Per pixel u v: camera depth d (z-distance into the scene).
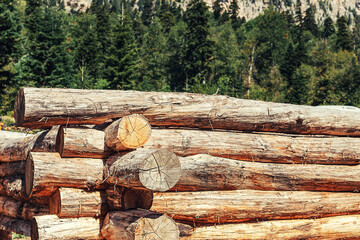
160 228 3.99
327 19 133.38
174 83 76.69
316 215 5.93
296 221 5.80
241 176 5.27
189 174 4.86
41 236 4.17
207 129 5.48
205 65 70.06
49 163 4.36
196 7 72.19
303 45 79.75
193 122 5.23
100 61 72.31
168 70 76.56
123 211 4.31
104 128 4.83
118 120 4.54
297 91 60.66
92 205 4.49
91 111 4.53
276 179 5.57
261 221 5.57
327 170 5.96
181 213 4.86
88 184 4.49
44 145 5.07
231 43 77.00
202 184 4.97
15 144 6.02
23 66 48.66
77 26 88.94
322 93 58.88
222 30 78.94
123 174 4.05
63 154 4.46
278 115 5.74
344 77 56.94
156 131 5.02
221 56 74.44
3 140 6.74
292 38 108.25
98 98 4.62
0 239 6.96
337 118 6.20
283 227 5.64
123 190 4.31
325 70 66.50
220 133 5.42
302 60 76.75
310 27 131.25
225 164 5.12
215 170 5.02
